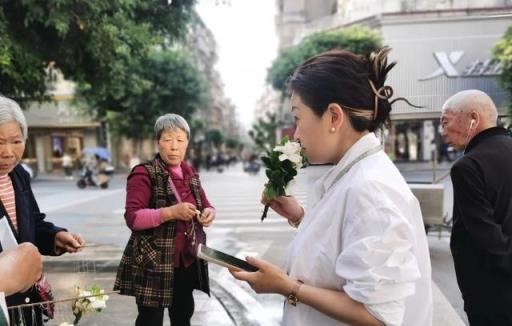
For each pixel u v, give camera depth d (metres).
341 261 0.96
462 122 2.04
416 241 1.03
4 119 1.50
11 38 4.52
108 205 11.31
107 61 5.37
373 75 1.08
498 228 1.73
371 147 1.06
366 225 0.93
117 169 29.77
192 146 38.31
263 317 3.47
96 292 1.72
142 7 5.64
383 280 0.89
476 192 1.78
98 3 4.62
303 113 1.10
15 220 1.65
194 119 28.27
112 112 21.81
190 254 2.43
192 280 2.52
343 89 1.03
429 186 5.56
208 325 3.31
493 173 1.80
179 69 22.62
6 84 5.12
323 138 1.08
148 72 21.56
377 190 0.96
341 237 1.01
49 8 4.35
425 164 10.81
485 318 1.82
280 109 33.69
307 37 19.25
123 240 6.72
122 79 6.34
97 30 4.88
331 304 0.97
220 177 24.14
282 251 5.77
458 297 3.81
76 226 8.09
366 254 0.91
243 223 8.12
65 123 27.22
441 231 6.15
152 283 2.27
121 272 2.38
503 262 1.73
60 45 5.17
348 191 1.00
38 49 5.07
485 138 1.96
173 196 2.39
